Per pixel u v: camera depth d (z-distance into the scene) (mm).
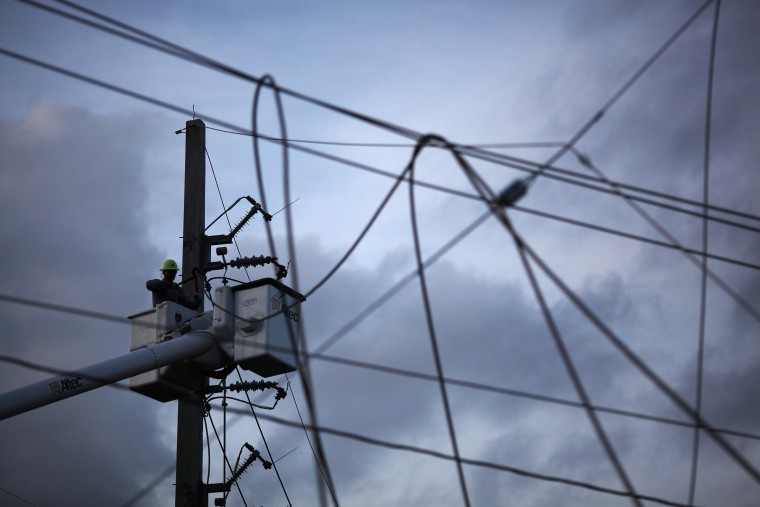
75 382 10961
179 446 12547
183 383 12461
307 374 7504
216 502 12492
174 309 12602
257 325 12195
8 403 10453
